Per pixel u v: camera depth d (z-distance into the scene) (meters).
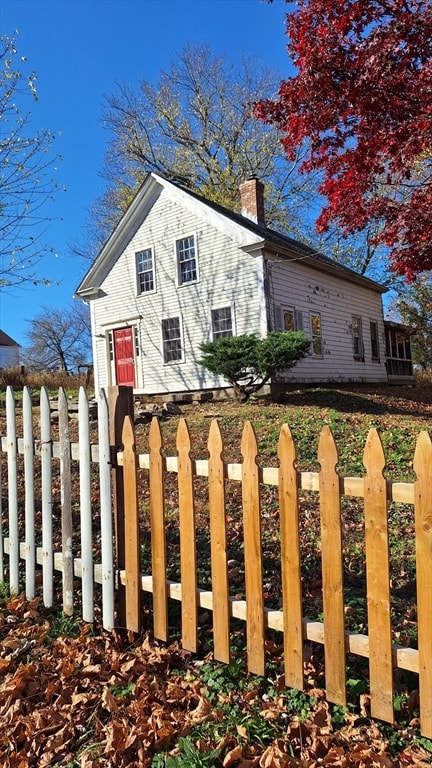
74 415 9.95
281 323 14.95
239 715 2.30
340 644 2.21
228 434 9.07
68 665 2.72
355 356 19.34
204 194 28.41
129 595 2.96
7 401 3.73
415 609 3.10
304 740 2.13
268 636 2.90
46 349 49.12
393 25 4.96
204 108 28.77
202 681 2.55
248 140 28.06
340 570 2.19
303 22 5.55
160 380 16.80
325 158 6.01
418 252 5.77
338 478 2.19
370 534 2.10
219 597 2.58
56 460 7.31
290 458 2.31
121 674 2.66
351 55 5.34
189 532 2.69
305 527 4.60
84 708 2.43
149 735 2.20
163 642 2.92
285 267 15.43
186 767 1.94
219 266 15.37
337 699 2.23
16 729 2.32
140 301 17.39
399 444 8.10
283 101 5.88
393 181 6.82
